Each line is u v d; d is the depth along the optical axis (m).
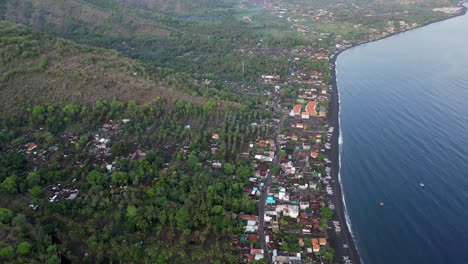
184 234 154.62
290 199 182.50
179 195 175.38
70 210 165.50
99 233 153.88
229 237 157.75
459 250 159.25
